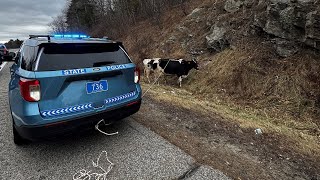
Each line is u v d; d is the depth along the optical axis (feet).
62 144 14.06
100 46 13.19
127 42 74.90
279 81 28.48
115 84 13.12
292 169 12.77
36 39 12.95
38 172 11.46
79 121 11.73
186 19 56.54
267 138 16.46
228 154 13.70
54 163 12.18
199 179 11.12
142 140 14.66
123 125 16.79
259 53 32.83
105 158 12.64
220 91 32.45
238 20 40.14
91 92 12.07
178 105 22.22
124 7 96.48
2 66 51.06
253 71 31.40
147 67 40.96
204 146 14.42
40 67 10.98
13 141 14.52
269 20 32.76
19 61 14.33
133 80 14.29
